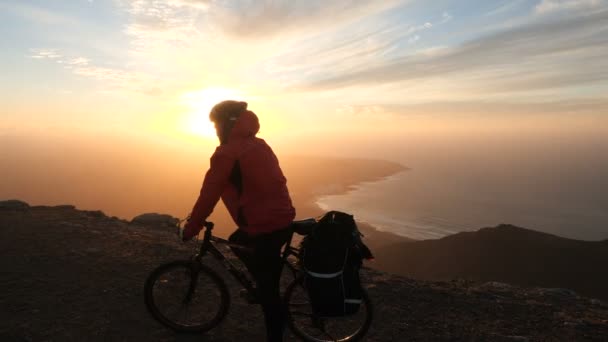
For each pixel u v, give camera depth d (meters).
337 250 3.13
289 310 3.75
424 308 4.92
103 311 4.29
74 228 7.20
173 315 4.00
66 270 5.32
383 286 5.54
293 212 3.33
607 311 5.27
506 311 4.99
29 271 5.21
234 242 3.48
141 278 5.21
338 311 3.17
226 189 3.26
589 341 4.29
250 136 3.19
